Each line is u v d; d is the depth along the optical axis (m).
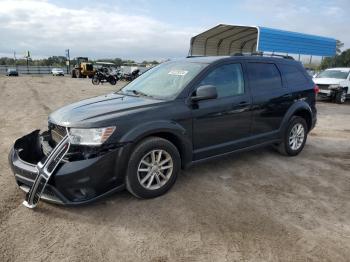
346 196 4.11
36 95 15.96
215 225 3.32
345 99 15.62
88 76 41.41
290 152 5.57
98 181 3.36
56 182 3.26
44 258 2.78
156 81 4.63
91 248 2.93
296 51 15.40
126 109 3.72
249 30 16.22
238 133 4.66
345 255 2.90
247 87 4.75
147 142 3.64
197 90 3.96
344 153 6.02
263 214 3.57
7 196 3.86
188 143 4.06
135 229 3.23
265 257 2.84
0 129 7.50
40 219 3.37
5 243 2.97
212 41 19.39
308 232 3.25
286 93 5.27
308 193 4.16
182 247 2.96
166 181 3.92
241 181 4.47
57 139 3.69
